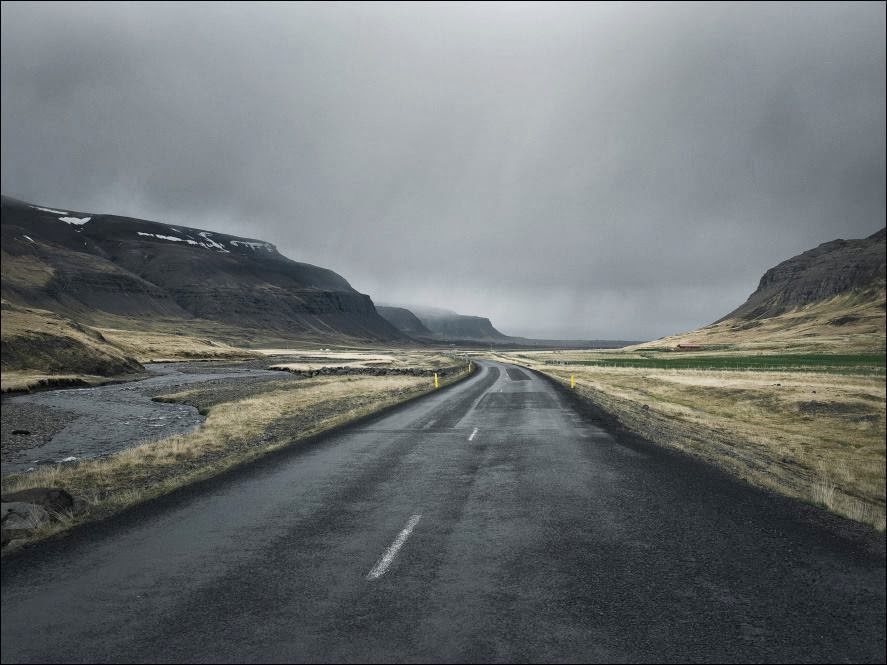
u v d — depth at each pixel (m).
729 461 11.40
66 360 53.91
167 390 39.12
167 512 7.77
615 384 42.78
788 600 4.69
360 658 3.77
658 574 5.28
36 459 15.23
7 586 5.16
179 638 4.09
